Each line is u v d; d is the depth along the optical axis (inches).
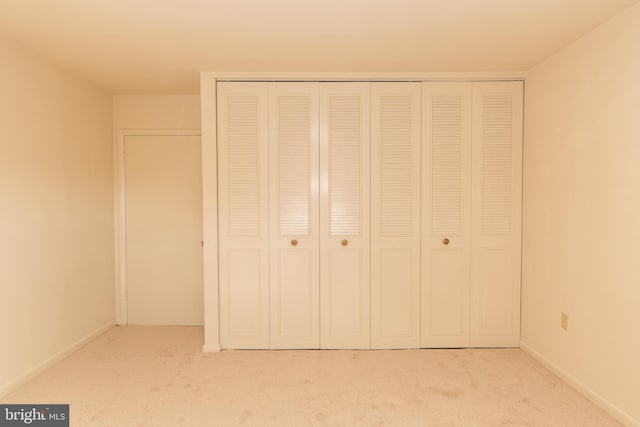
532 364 118.6
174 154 156.7
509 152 129.9
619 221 88.0
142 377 110.0
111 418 88.9
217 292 129.4
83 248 135.3
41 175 114.1
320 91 128.8
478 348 131.4
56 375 111.2
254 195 129.3
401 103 129.3
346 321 131.0
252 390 102.4
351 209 130.0
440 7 85.1
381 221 130.1
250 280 130.1
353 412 91.7
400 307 131.1
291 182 129.5
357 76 128.3
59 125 122.6
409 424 86.8
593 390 96.0
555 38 101.7
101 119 147.4
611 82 90.3
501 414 90.8
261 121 128.6
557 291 110.9
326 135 129.2
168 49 108.6
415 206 130.0
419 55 113.7
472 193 130.1
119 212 156.3
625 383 86.2
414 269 130.6
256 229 129.6
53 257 119.3
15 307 103.7
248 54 112.5
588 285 98.0
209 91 127.0
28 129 108.7
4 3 82.4
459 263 130.7
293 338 130.9
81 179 134.3
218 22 92.2
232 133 128.5
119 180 156.1
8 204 101.3
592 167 96.7
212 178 127.9
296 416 90.0
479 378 109.2
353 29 96.3
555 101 111.9
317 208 129.8
